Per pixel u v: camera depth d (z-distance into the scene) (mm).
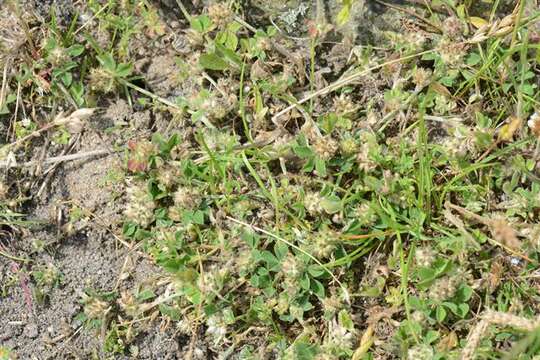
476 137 468
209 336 479
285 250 469
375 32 497
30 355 486
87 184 495
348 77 485
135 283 486
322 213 475
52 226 493
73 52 500
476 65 486
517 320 422
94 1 507
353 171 481
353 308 475
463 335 466
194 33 497
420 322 461
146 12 501
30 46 499
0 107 498
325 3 496
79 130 499
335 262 465
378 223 471
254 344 478
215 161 471
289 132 494
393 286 476
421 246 471
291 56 494
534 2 487
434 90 481
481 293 469
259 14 503
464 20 489
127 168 489
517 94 472
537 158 472
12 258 490
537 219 474
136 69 505
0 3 509
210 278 465
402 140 477
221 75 501
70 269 490
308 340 472
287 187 480
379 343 469
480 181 478
